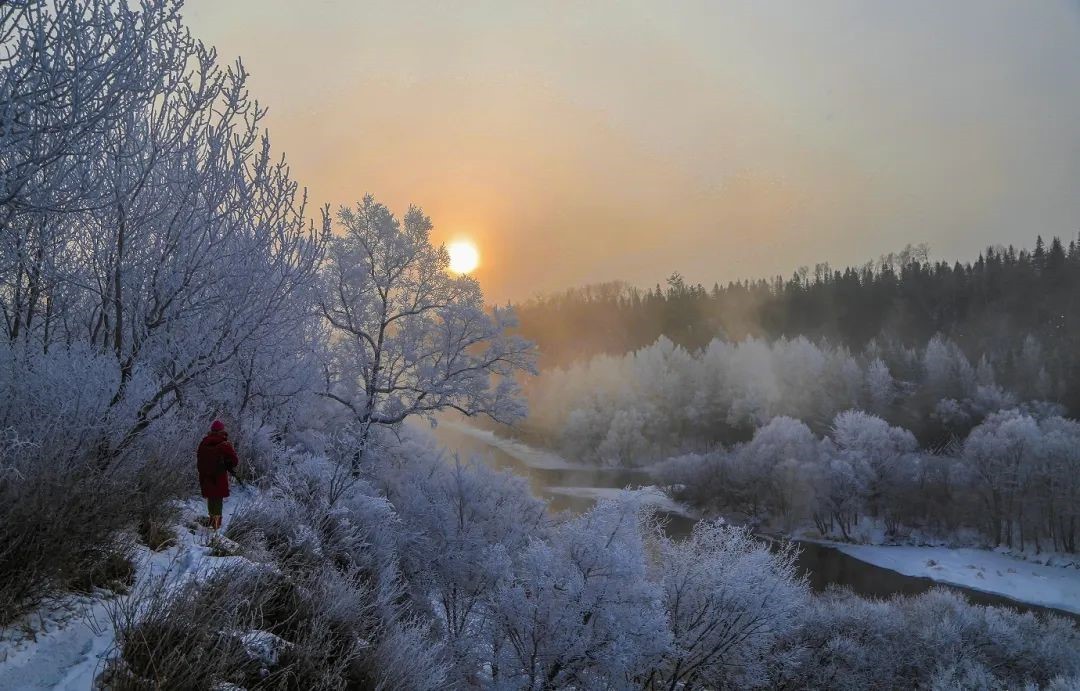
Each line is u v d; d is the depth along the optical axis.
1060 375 74.19
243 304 8.41
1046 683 24.12
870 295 118.81
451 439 87.94
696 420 83.56
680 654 11.99
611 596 10.77
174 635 4.82
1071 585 40.78
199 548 6.75
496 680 11.06
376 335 20.16
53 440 5.59
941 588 35.44
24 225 6.83
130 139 7.56
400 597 11.14
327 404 19.69
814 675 20.67
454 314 20.08
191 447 9.10
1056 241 105.69
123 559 5.62
